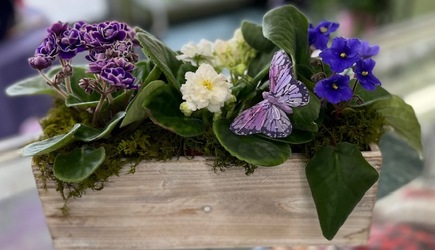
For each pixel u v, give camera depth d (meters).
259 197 0.43
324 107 0.43
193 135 0.40
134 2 1.41
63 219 0.44
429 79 0.72
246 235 0.45
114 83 0.37
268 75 0.44
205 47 0.45
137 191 0.42
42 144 0.39
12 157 0.58
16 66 1.05
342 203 0.39
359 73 0.39
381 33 0.84
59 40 0.39
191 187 0.42
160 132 0.42
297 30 0.44
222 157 0.41
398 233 0.56
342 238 0.45
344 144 0.41
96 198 0.43
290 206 0.43
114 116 0.43
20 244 0.55
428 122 0.66
